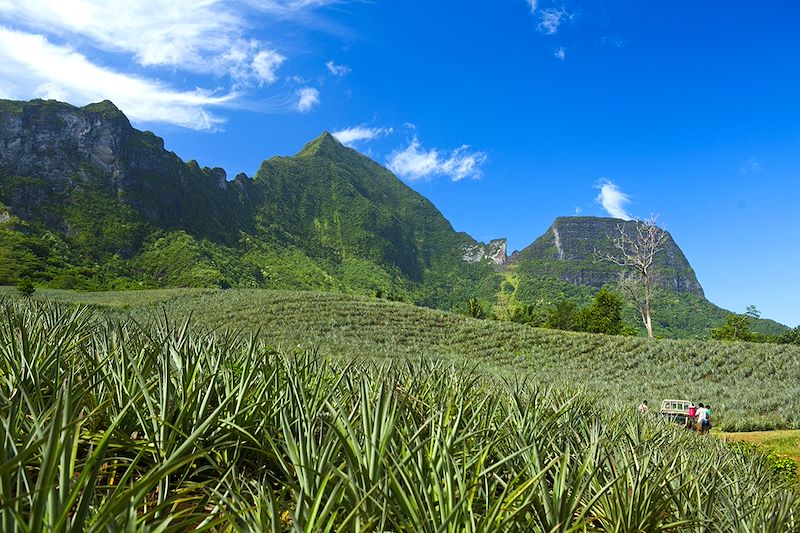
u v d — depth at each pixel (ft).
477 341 161.48
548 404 19.86
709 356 142.51
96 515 6.02
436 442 9.87
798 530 15.92
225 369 13.71
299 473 8.62
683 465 16.80
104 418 11.38
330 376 17.85
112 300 193.06
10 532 5.12
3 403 9.27
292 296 207.00
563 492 9.43
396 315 183.62
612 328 272.72
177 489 8.77
